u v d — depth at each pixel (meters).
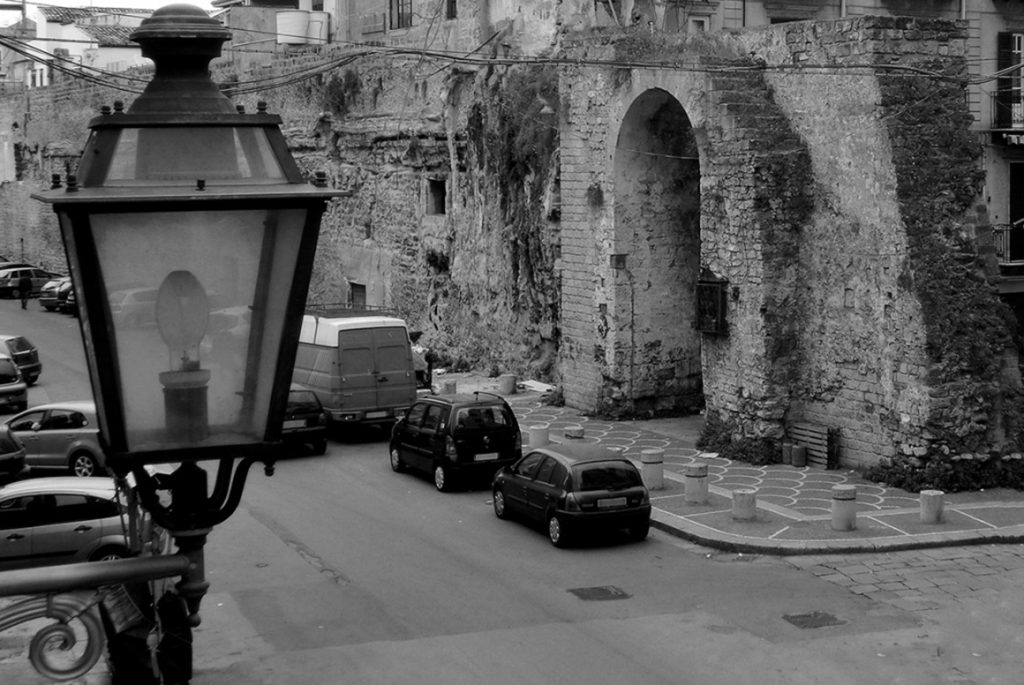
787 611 16.41
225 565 19.22
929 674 13.97
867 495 22.36
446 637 15.55
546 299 34.62
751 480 23.86
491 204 37.16
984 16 36.44
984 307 23.05
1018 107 35.50
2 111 73.75
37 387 39.81
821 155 24.80
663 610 16.58
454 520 22.20
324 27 55.88
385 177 44.16
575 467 20.11
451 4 39.91
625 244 30.20
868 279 23.75
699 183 30.20
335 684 13.91
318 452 28.62
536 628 15.87
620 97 29.23
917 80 23.52
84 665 4.18
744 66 26.05
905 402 22.89
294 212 3.73
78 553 18.05
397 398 29.98
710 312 26.34
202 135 3.80
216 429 3.82
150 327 3.71
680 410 31.12
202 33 3.84
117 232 3.63
